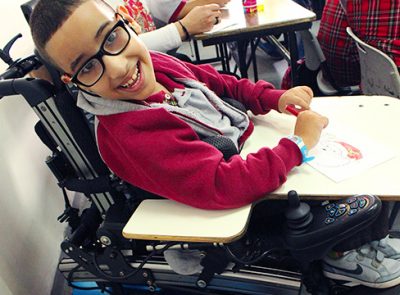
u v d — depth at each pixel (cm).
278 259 106
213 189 80
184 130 85
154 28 175
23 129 148
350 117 99
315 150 90
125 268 107
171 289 119
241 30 157
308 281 111
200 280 102
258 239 94
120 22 80
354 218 74
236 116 103
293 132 97
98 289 131
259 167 81
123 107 85
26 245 135
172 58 111
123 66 79
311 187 82
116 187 97
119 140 83
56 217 162
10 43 98
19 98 148
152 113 83
